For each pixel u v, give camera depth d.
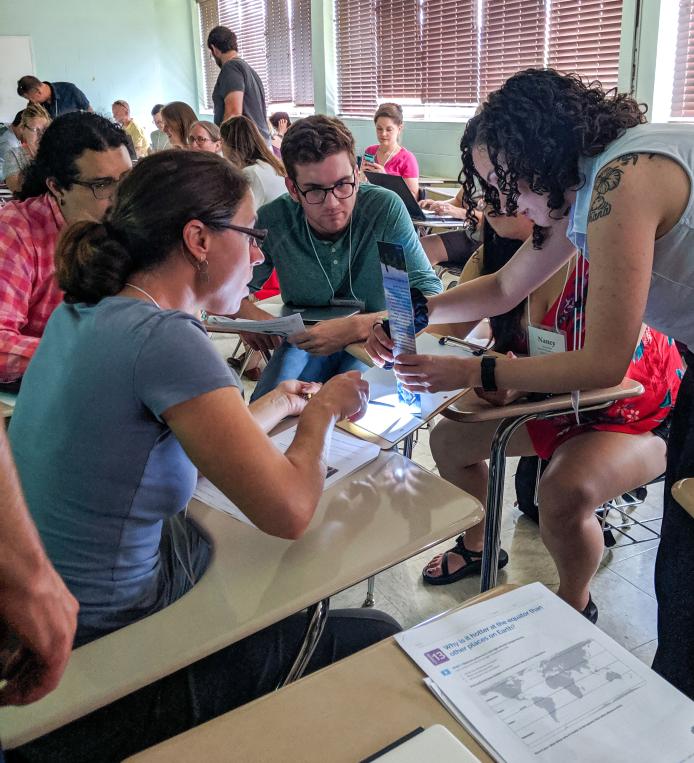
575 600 1.70
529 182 1.15
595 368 1.12
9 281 1.68
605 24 4.16
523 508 2.29
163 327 0.87
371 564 0.93
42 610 0.47
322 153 1.75
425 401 1.35
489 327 1.98
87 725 0.87
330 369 1.94
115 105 8.16
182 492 0.95
